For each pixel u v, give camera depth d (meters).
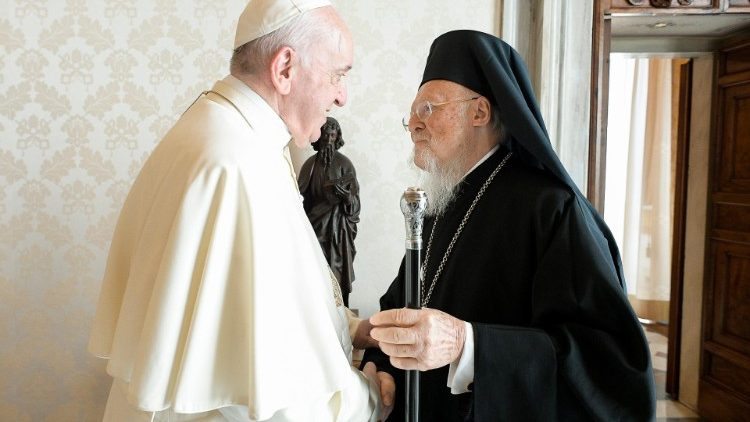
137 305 1.14
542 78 2.55
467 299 1.41
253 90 1.27
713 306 3.63
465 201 1.54
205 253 1.10
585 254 1.26
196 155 1.13
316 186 2.18
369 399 1.25
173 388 1.06
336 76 1.30
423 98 1.54
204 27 2.46
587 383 1.19
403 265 1.72
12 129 2.40
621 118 6.05
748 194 3.31
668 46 3.44
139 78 2.44
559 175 1.35
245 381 1.08
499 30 2.57
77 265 2.46
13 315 2.45
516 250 1.38
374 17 2.53
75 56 2.41
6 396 2.47
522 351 1.19
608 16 2.66
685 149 3.87
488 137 1.54
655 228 5.97
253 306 1.05
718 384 3.55
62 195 2.44
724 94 3.50
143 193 1.28
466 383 1.22
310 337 1.11
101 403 2.51
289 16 1.24
